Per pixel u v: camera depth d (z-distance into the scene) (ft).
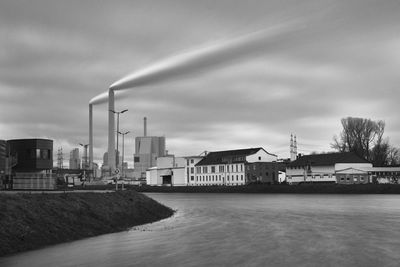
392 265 63.93
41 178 211.00
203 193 455.22
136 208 159.22
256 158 497.05
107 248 83.15
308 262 66.18
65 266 65.67
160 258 71.77
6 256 74.49
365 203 221.66
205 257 71.92
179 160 570.05
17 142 219.61
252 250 77.82
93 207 127.65
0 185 195.42
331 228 109.91
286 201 253.24
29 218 94.94
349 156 430.20
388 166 439.63
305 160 459.73
